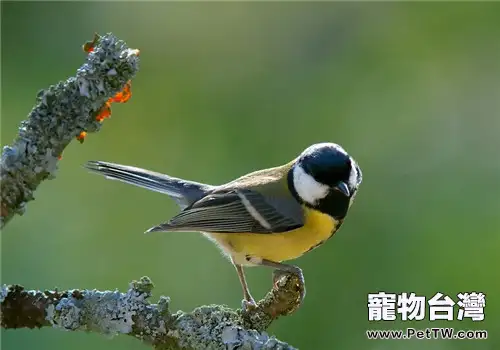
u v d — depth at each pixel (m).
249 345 5.69
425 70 14.48
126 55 5.49
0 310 5.64
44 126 5.48
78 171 12.82
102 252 11.96
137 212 12.38
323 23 14.70
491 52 14.45
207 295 11.25
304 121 13.91
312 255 10.95
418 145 13.54
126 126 13.75
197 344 5.74
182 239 11.76
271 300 6.16
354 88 14.23
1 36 13.48
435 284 10.78
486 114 14.08
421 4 14.73
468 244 11.25
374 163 13.13
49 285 11.45
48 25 13.77
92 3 14.20
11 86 13.23
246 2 14.67
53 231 11.91
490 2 14.61
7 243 11.41
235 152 13.52
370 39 14.61
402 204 12.06
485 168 13.05
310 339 10.34
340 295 10.76
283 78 14.35
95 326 5.74
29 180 5.47
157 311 5.79
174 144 13.63
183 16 14.65
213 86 14.31
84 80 5.47
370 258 11.17
